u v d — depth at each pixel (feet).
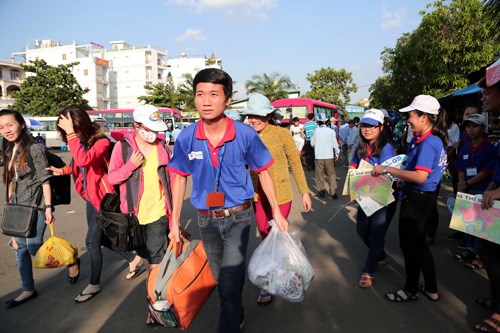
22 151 10.12
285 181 10.46
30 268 10.82
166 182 9.61
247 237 7.67
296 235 8.57
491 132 24.49
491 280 8.64
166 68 246.06
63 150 79.41
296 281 7.75
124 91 229.25
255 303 10.41
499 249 8.46
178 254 7.78
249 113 9.98
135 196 9.48
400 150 23.77
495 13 18.15
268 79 121.19
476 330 8.79
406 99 49.44
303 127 39.32
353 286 11.28
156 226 9.70
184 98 143.54
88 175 10.28
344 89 124.06
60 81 111.75
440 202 21.83
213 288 7.93
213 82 6.79
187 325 7.34
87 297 10.75
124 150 9.53
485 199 8.21
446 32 40.68
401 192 10.65
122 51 226.58
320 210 21.36
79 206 23.66
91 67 197.26
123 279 12.23
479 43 37.93
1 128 9.89
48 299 10.91
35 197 10.36
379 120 10.78
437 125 9.37
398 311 9.77
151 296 7.38
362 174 10.85
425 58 41.55
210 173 7.41
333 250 14.43
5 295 11.24
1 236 17.29
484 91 8.92
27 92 108.17
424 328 8.96
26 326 9.45
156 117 9.33
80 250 15.11
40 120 84.23
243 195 7.50
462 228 8.63
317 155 24.84
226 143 7.30
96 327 9.36
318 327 9.12
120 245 9.19
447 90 40.19
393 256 13.69
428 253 10.01
